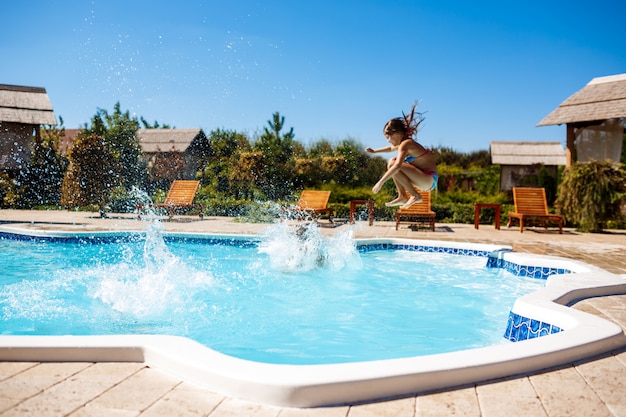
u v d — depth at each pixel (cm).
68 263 772
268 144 2292
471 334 461
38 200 1792
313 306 556
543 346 288
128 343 277
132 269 723
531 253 839
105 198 1623
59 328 450
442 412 219
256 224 1286
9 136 1962
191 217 1521
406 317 519
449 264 824
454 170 2747
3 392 231
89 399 225
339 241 886
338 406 226
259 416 214
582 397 237
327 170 2208
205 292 602
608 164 1302
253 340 436
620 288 505
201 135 2503
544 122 1566
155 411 215
